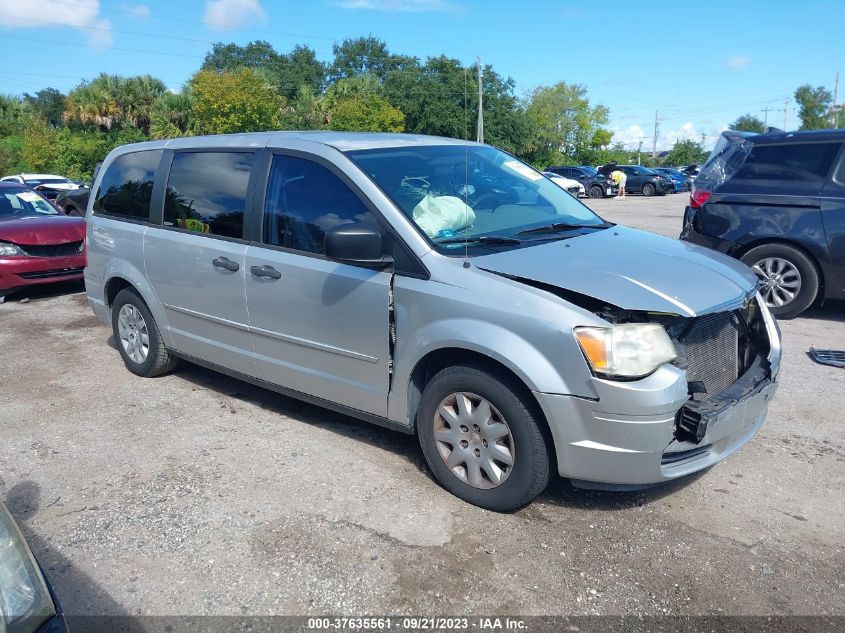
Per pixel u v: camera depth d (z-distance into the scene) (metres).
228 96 32.28
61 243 8.75
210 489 3.74
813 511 3.46
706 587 2.89
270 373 4.36
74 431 4.55
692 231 7.50
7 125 49.16
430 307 3.41
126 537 3.31
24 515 3.53
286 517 3.44
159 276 4.99
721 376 3.46
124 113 38.28
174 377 5.57
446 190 4.00
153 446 4.29
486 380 3.30
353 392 3.89
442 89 45.38
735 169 7.17
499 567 3.03
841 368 5.51
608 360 2.98
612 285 3.17
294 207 4.09
